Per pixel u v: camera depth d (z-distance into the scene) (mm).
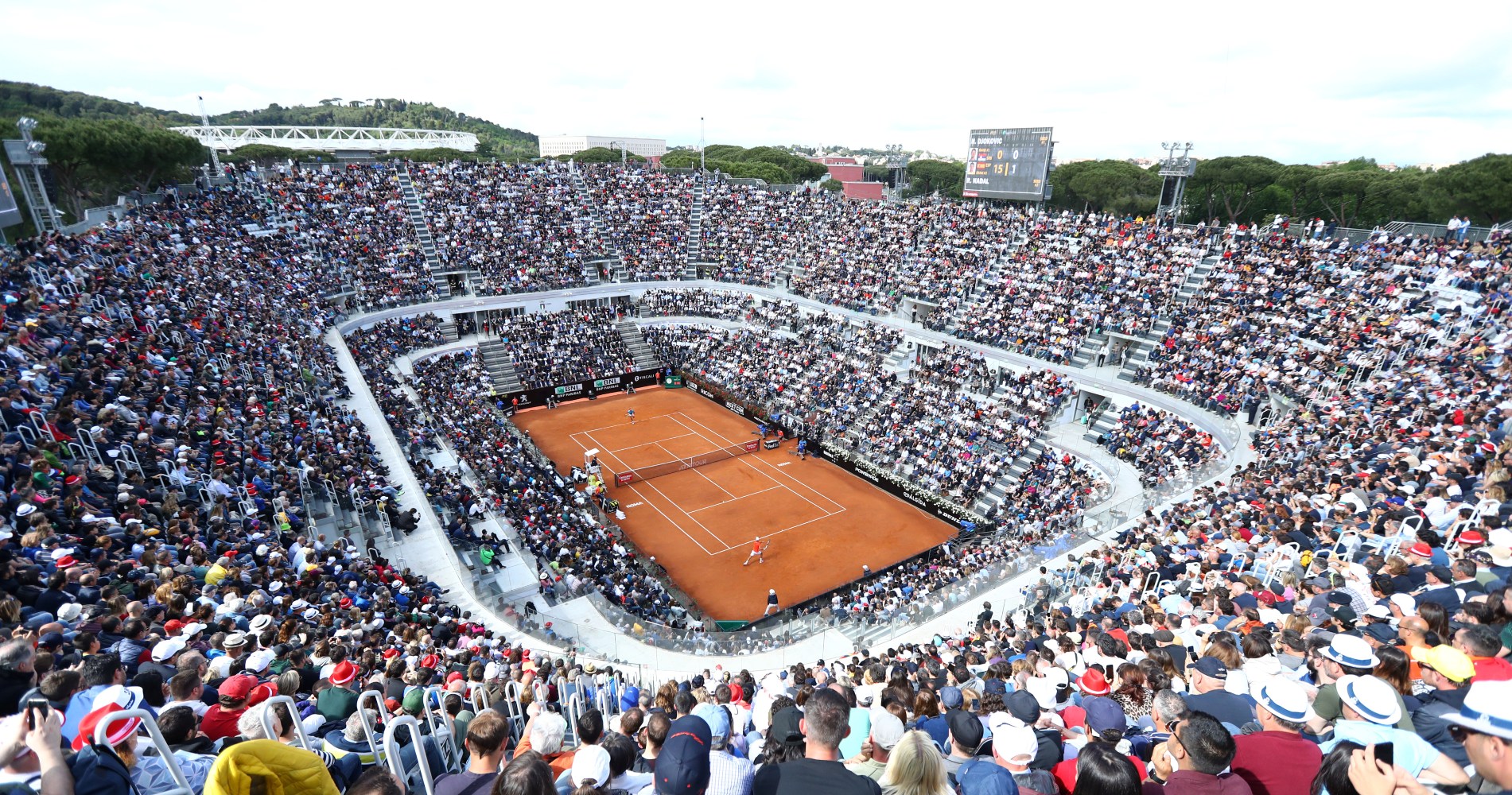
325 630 15805
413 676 12875
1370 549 16312
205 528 19734
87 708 7020
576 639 26031
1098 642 12672
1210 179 81688
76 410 20297
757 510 47500
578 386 67250
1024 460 46031
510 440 51531
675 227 82250
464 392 57625
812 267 72938
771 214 82000
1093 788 5461
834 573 40188
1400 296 40625
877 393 56688
